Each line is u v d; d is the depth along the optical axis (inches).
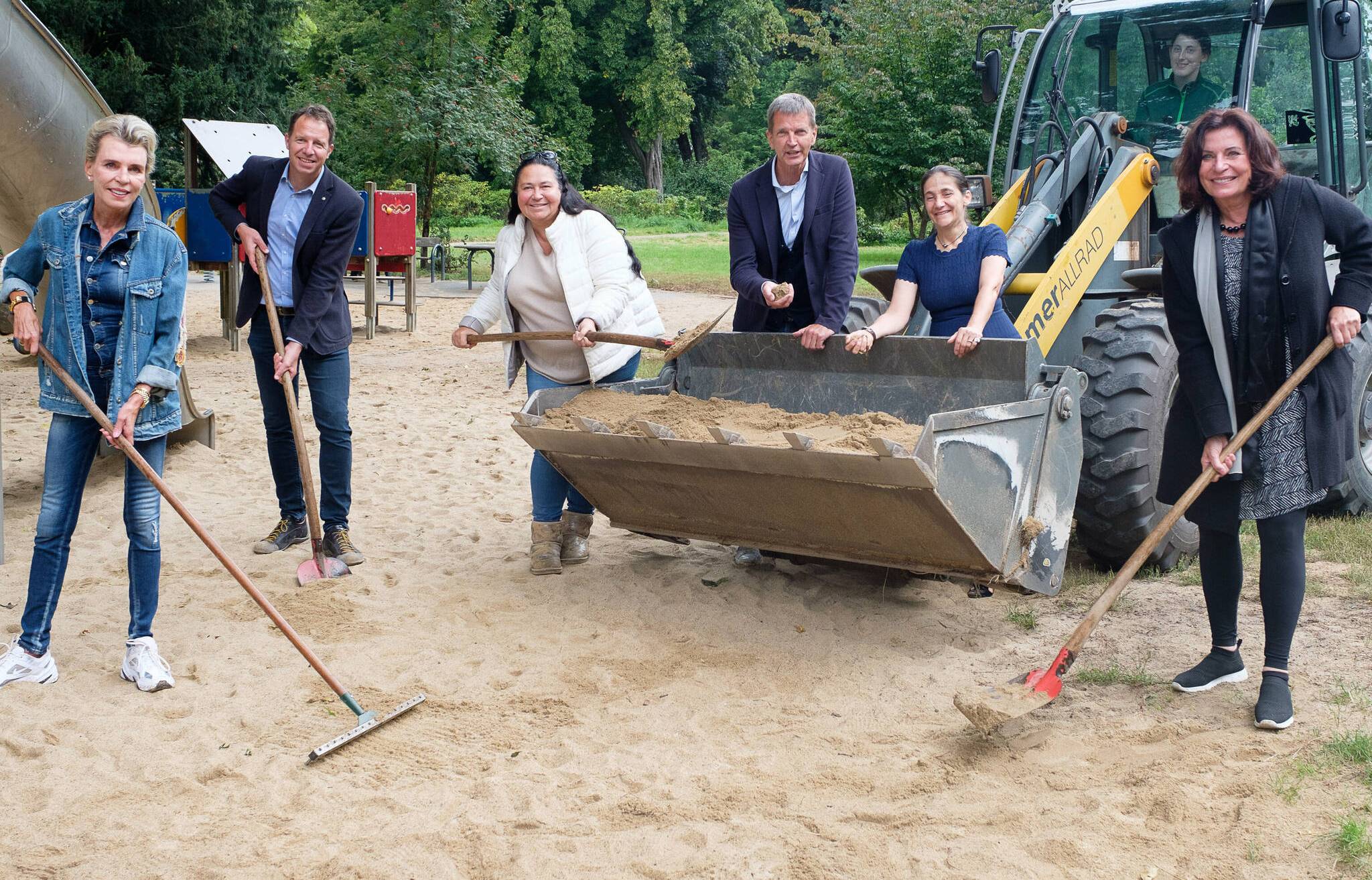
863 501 168.7
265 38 1179.3
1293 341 146.3
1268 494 148.3
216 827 130.4
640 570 221.1
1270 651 150.7
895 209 1005.8
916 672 171.8
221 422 366.3
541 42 1855.3
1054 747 145.6
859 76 927.0
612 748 149.2
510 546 239.5
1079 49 269.4
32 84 242.5
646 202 1908.2
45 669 166.9
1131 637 182.1
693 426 186.2
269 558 227.3
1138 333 207.6
